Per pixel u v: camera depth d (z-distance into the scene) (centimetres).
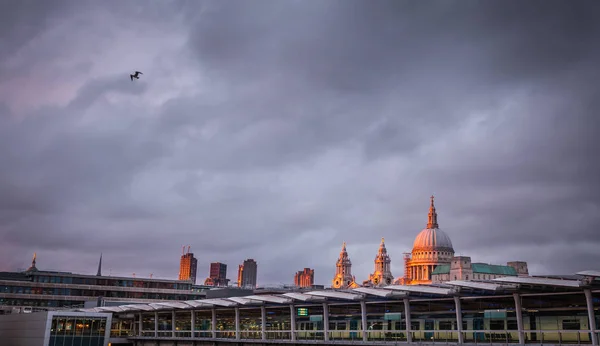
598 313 6431
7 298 17912
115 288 19362
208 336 11606
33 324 11719
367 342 7975
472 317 7600
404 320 8400
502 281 6375
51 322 11344
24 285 18200
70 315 11575
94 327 11806
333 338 9306
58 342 11350
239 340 10169
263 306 10088
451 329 7794
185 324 13000
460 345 7012
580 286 5972
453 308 7831
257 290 16938
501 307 7300
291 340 9056
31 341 11638
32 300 18212
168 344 12000
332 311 9506
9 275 18912
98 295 19100
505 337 7069
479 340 7338
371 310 8894
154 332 13150
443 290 7225
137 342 12862
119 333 14350
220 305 10738
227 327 11938
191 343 11469
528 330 6606
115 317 14425
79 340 11588
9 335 12425
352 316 9181
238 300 10250
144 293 19688
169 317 13462
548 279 6184
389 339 8288
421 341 7994
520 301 6744
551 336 6681
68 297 18688
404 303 8081
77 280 18950
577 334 6400
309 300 8906
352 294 8412
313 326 9750
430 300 7869
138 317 14050
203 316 12550
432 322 8056
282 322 10444
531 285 6525
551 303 6844
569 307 6688
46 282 18538
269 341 9450
